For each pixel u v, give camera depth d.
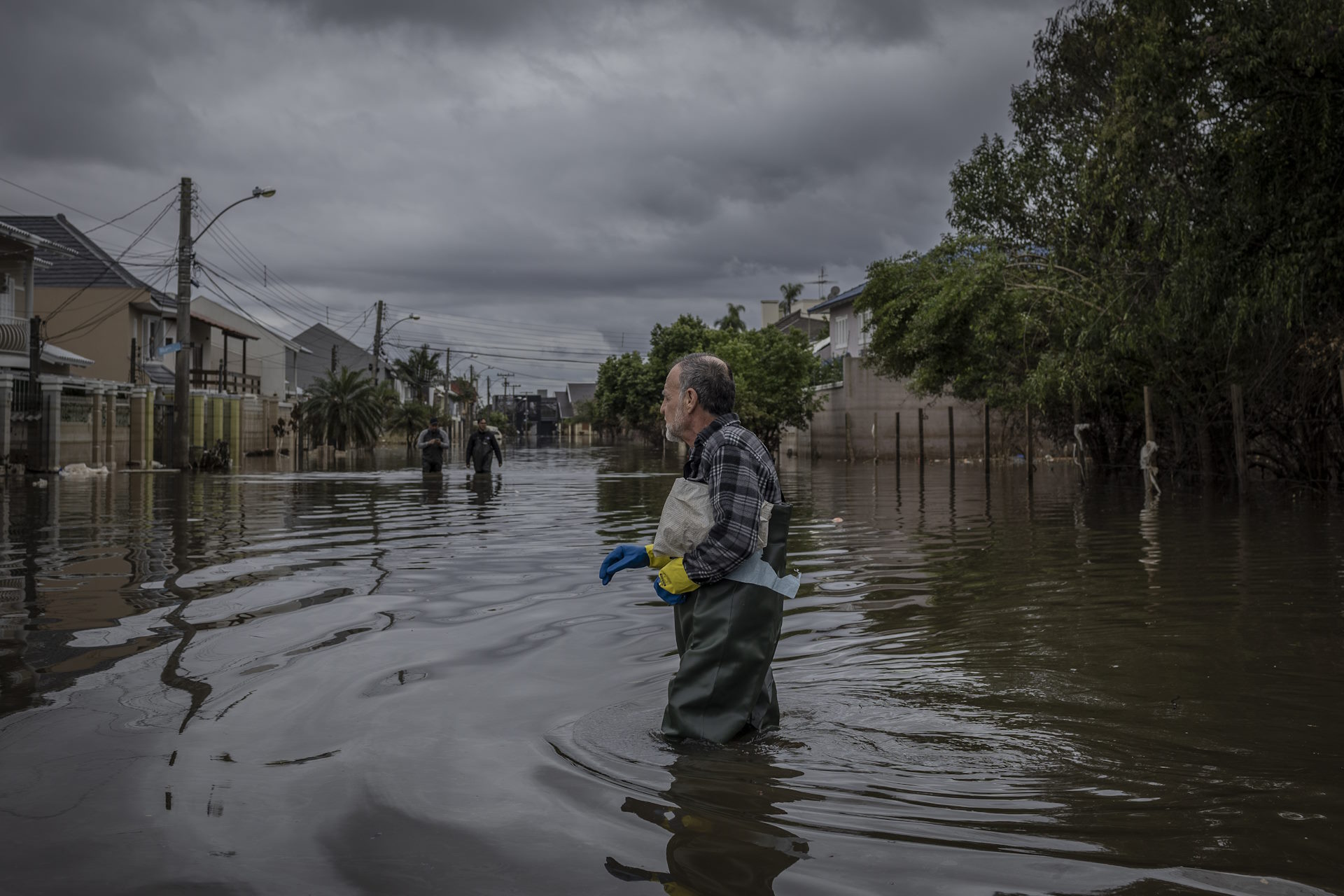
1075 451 23.53
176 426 29.25
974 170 25.45
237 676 4.10
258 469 30.78
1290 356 16.97
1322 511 13.38
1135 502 15.68
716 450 3.41
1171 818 2.51
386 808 2.58
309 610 5.71
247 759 3.00
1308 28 12.33
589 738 3.25
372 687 3.94
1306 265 14.21
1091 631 5.17
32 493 17.64
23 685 3.93
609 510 14.16
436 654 4.54
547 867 2.21
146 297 39.41
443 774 2.86
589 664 4.38
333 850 2.30
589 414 135.25
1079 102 22.30
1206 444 20.23
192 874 2.17
